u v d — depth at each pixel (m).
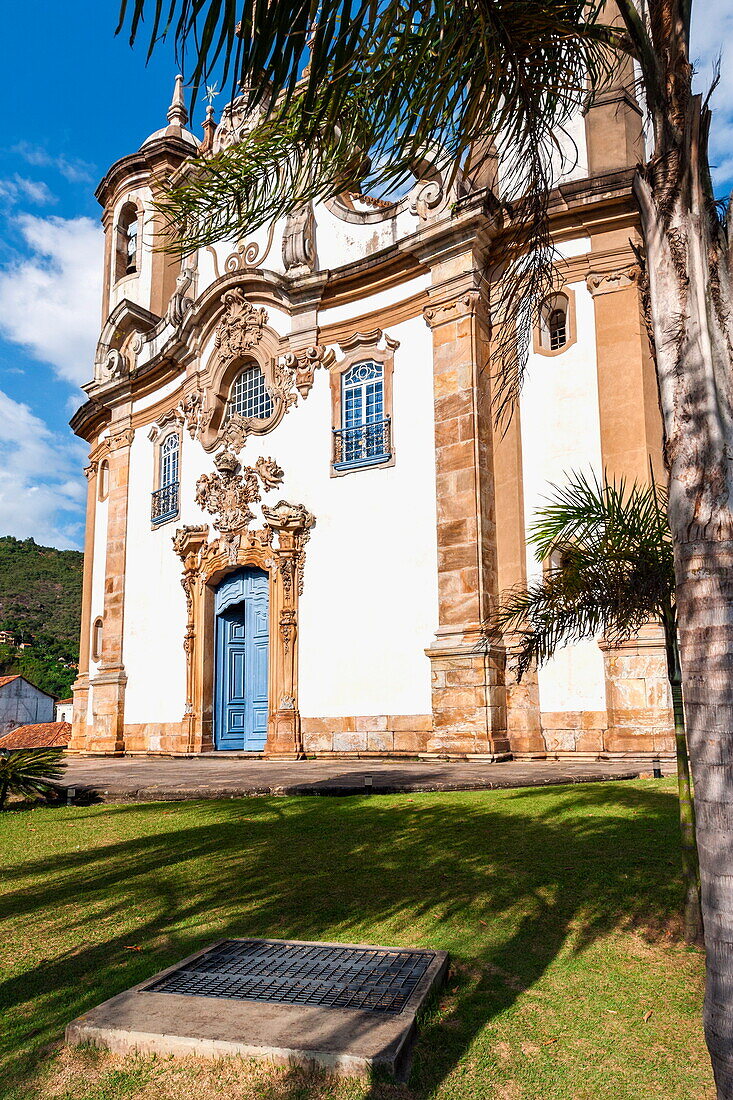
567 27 3.71
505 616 5.36
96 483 26.27
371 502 16.83
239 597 19.77
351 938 4.50
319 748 16.80
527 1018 3.51
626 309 14.60
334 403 17.67
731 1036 2.46
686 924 4.54
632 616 5.21
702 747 2.62
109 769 15.12
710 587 2.65
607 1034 3.37
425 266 16.33
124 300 24.53
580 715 14.08
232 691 20.00
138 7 2.74
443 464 15.55
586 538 5.19
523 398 15.33
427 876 5.75
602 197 14.66
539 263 4.60
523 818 7.85
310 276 17.97
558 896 5.20
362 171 4.12
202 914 5.05
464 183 15.42
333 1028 3.20
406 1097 2.85
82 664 25.86
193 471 20.91
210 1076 2.96
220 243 21.03
